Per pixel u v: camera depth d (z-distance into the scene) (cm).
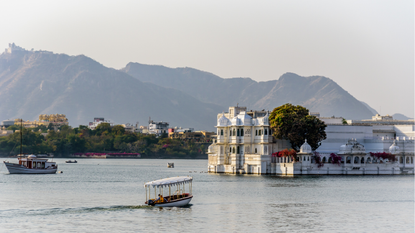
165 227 9912
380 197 14350
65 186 16925
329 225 10425
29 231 9512
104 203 12631
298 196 14238
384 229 10156
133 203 12631
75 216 10831
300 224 10444
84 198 13625
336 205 12838
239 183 17562
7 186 16712
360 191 15562
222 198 13650
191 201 13075
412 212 11981
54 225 9994
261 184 17188
